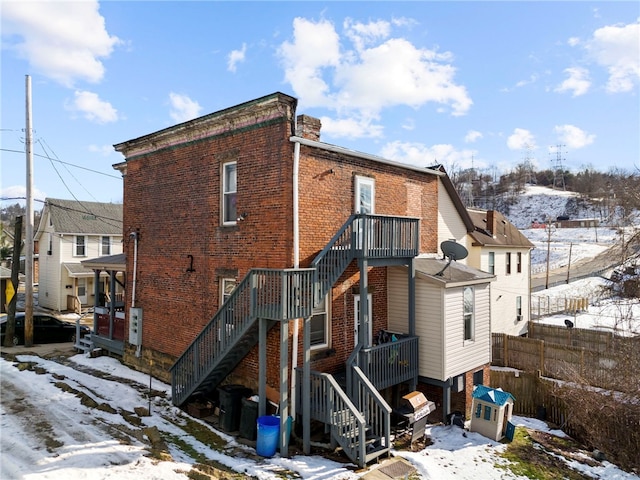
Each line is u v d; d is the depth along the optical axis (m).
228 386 10.37
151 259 13.95
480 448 10.62
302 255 10.32
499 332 22.78
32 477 6.75
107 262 16.08
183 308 12.64
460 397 12.80
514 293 24.39
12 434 8.54
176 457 8.02
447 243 12.55
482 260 21.08
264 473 7.79
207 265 11.88
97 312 16.81
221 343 9.74
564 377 16.34
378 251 10.74
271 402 10.08
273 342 10.10
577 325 28.41
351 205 11.89
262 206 10.45
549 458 10.67
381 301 12.92
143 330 14.16
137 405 10.99
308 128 11.45
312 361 10.54
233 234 11.16
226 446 8.99
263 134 10.46
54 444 8.07
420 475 8.55
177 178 12.99
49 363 14.84
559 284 41.84
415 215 14.77
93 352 15.94
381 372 10.81
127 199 15.09
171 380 12.11
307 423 9.08
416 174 14.91
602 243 65.44
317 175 10.87
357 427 8.94
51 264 28.58
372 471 8.39
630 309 16.44
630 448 11.58
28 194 17.81
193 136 12.23
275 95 9.71
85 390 11.89
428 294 12.16
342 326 11.43
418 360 12.18
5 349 17.17
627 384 13.38
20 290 36.69
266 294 8.84
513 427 11.40
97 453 7.72
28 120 17.73
